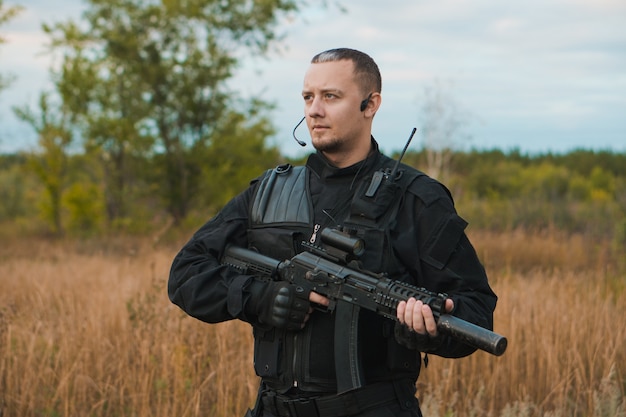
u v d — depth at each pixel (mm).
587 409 4898
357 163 2650
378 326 2521
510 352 5477
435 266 2500
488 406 5137
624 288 7617
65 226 24094
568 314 6180
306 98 2678
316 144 2635
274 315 2498
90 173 24578
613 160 53031
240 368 5238
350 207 2600
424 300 2279
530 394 5176
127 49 22938
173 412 4586
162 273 9141
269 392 2629
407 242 2508
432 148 22703
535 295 6988
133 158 23984
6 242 20641
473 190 35938
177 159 23578
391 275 2512
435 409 4531
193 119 23719
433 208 2525
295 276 2553
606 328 5773
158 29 23125
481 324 2447
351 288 2438
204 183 23422
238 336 6051
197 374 5086
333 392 2516
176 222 23641
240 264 2709
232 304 2566
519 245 12781
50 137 23812
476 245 12906
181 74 23219
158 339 5410
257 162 24000
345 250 2465
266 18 22953
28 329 5777
